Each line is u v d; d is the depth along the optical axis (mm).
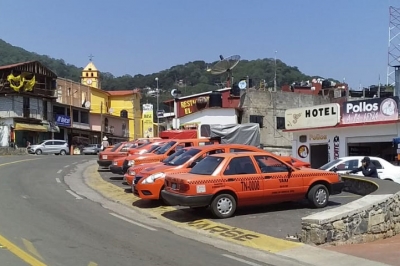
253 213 13008
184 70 115875
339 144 27750
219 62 43094
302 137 30562
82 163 32906
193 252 8945
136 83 123625
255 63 85750
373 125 25594
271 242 9859
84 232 10453
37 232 10258
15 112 55156
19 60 110938
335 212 10172
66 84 64625
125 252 8711
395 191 12203
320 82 49750
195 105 39969
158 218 12844
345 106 27297
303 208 13648
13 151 49438
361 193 16016
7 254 8297
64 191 17875
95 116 71438
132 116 81000
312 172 13477
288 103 41406
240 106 38969
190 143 19844
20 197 15773
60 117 62188
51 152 51469
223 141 25641
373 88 49344
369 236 10555
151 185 14039
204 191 12133
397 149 23875
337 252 9164
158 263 7977
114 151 25938
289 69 86562
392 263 8281
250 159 12914
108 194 17375
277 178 12922
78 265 7695
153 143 22562
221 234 10719
